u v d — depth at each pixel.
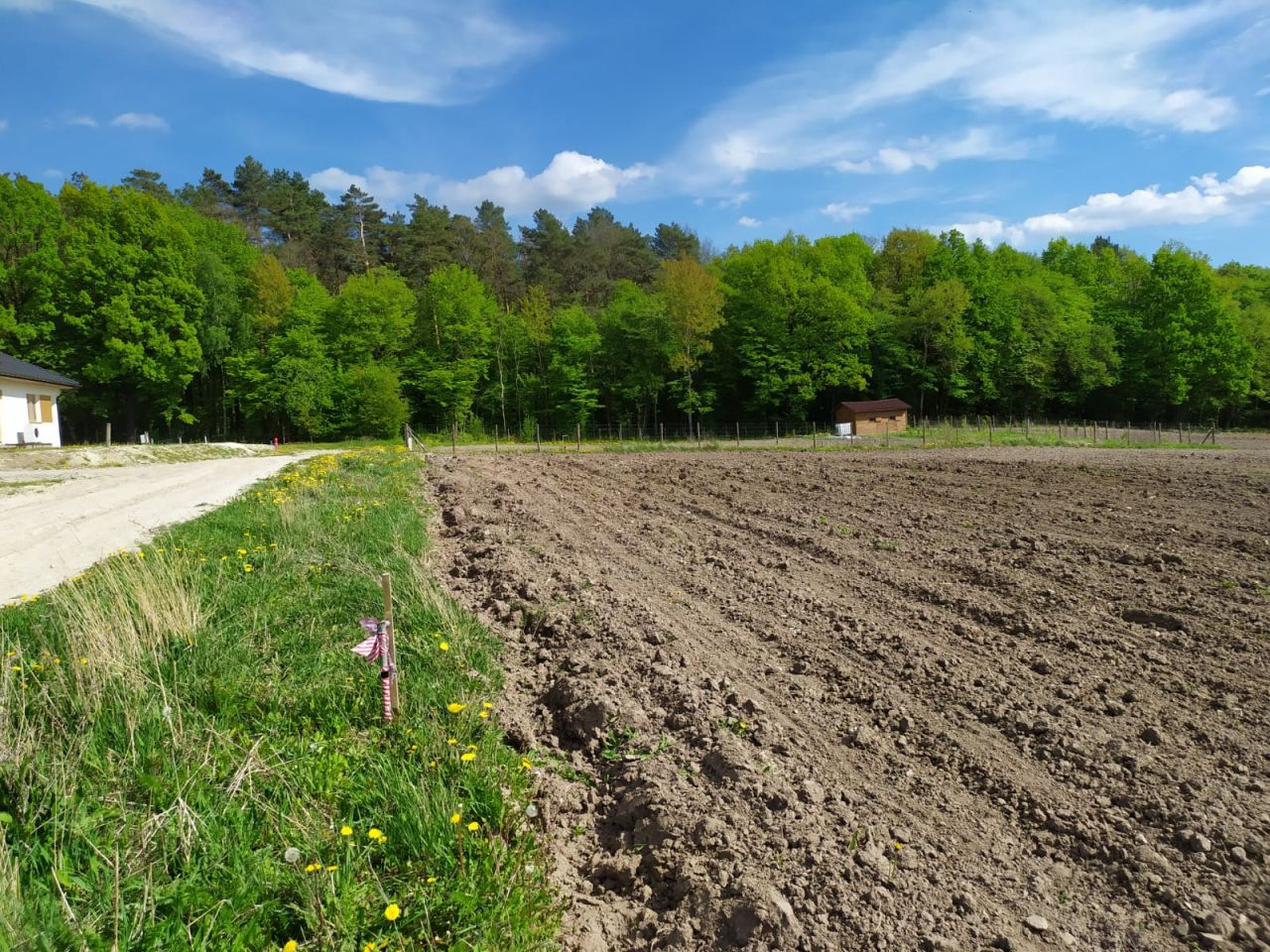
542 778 4.43
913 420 54.00
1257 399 59.16
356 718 4.75
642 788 4.23
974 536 10.23
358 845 3.52
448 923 3.12
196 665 5.14
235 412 55.09
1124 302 59.75
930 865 3.57
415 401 56.50
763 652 6.19
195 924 2.93
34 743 3.93
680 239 87.94
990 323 54.84
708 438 47.53
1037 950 3.05
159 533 9.85
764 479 17.52
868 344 53.81
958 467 19.61
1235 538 9.49
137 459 25.16
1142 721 4.80
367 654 4.63
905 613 7.04
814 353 51.22
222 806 3.63
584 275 72.50
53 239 43.69
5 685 4.42
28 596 6.91
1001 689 5.32
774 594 7.70
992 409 56.97
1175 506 12.37
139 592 5.71
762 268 51.94
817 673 5.73
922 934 3.14
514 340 57.56
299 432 52.94
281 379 49.94
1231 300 61.56
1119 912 3.26
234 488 14.97
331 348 53.44
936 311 50.69
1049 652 6.00
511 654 6.27
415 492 14.63
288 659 5.48
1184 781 4.11
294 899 3.13
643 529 11.29
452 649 5.94
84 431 48.38
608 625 6.68
